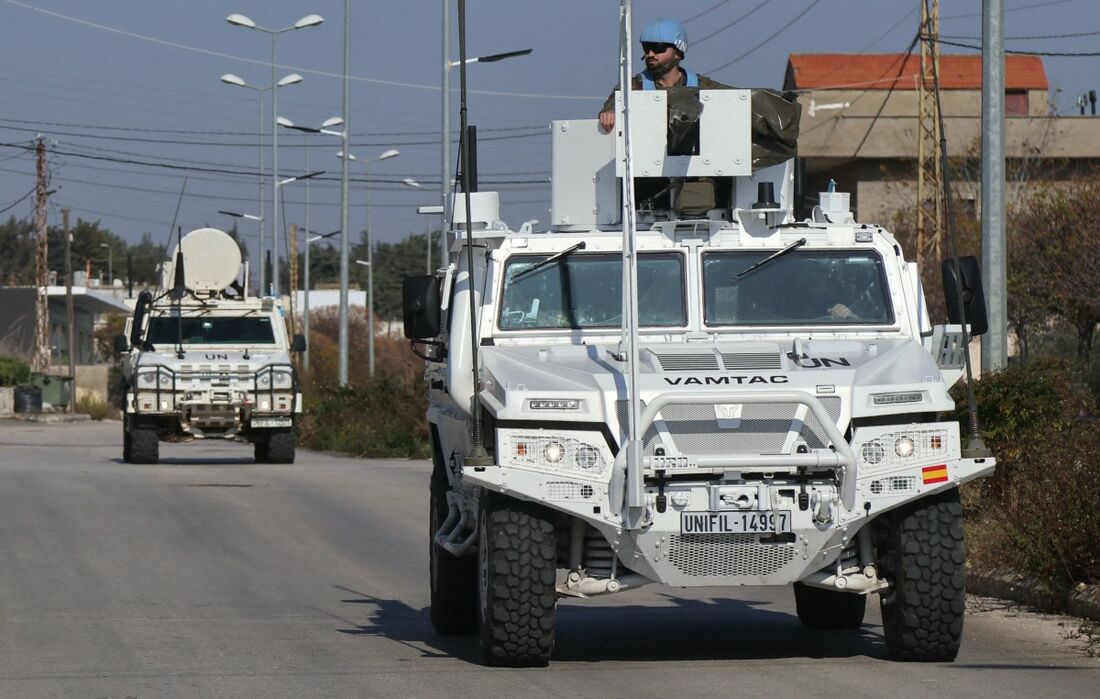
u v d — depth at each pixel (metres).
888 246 41.50
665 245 41.09
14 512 78.75
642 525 34.84
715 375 36.25
